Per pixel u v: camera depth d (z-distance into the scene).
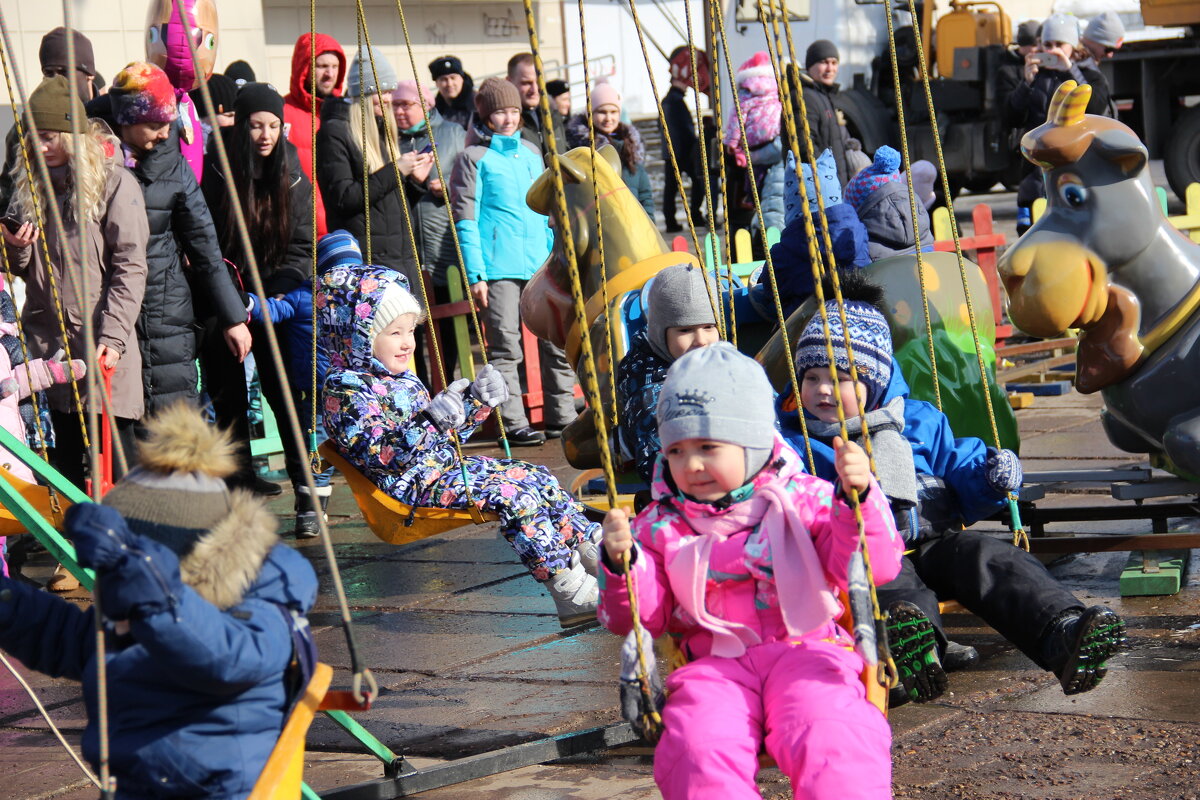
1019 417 10.26
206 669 2.70
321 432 8.06
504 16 22.97
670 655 3.47
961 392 6.48
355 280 5.73
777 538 3.30
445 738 4.79
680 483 3.39
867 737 3.13
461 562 7.42
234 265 7.93
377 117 9.19
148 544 2.64
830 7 20.42
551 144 3.08
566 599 5.60
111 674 2.85
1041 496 6.26
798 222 6.63
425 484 5.61
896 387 4.79
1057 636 4.43
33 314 6.66
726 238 4.55
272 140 7.85
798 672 3.25
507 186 10.07
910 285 6.45
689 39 4.38
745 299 6.85
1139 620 5.50
